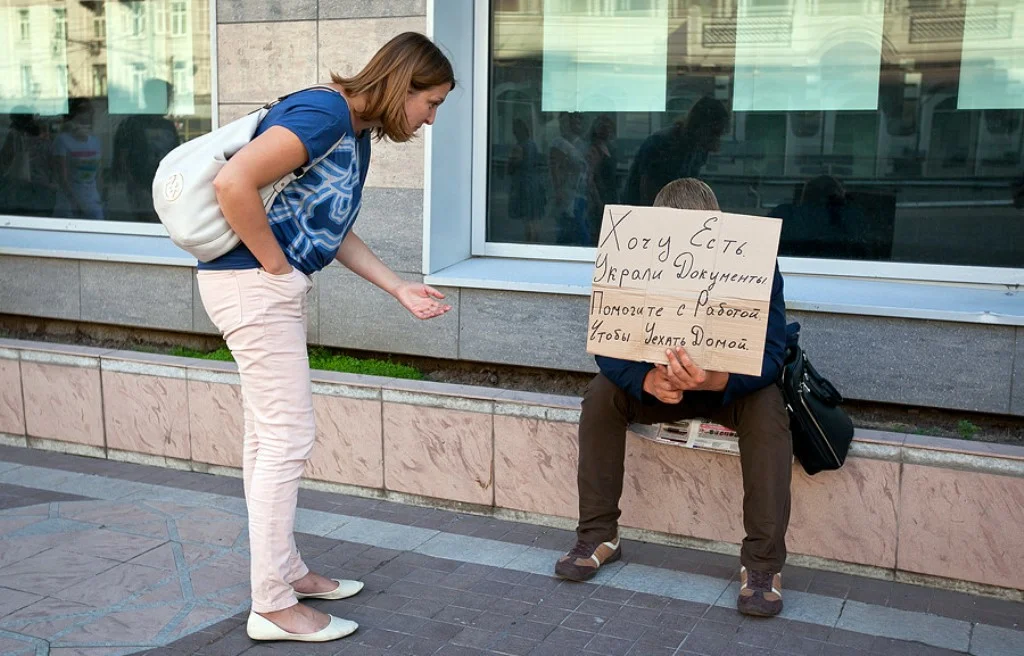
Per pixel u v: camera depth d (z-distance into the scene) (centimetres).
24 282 628
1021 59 464
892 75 487
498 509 461
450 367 536
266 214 324
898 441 389
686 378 347
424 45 340
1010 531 375
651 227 349
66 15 668
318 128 320
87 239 650
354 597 387
